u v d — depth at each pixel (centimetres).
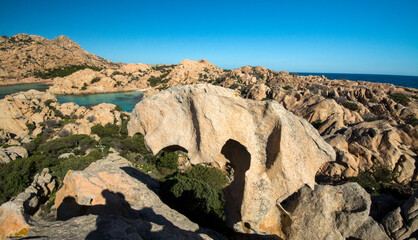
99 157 3834
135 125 1189
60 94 15688
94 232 707
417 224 1292
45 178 2786
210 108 980
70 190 1208
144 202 1191
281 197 1016
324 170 3334
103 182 1191
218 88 1043
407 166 3142
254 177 1021
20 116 5703
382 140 3447
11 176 2714
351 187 1215
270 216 1156
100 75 17862
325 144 1077
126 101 13600
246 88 11100
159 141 1079
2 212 779
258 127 1017
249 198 1017
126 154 4234
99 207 1085
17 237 704
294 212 1209
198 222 1580
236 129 1004
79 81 16750
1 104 5728
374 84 9906
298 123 1017
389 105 6894
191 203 1697
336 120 4516
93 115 6372
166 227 825
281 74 15075
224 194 1448
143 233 770
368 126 3828
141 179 1872
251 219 1033
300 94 7106
